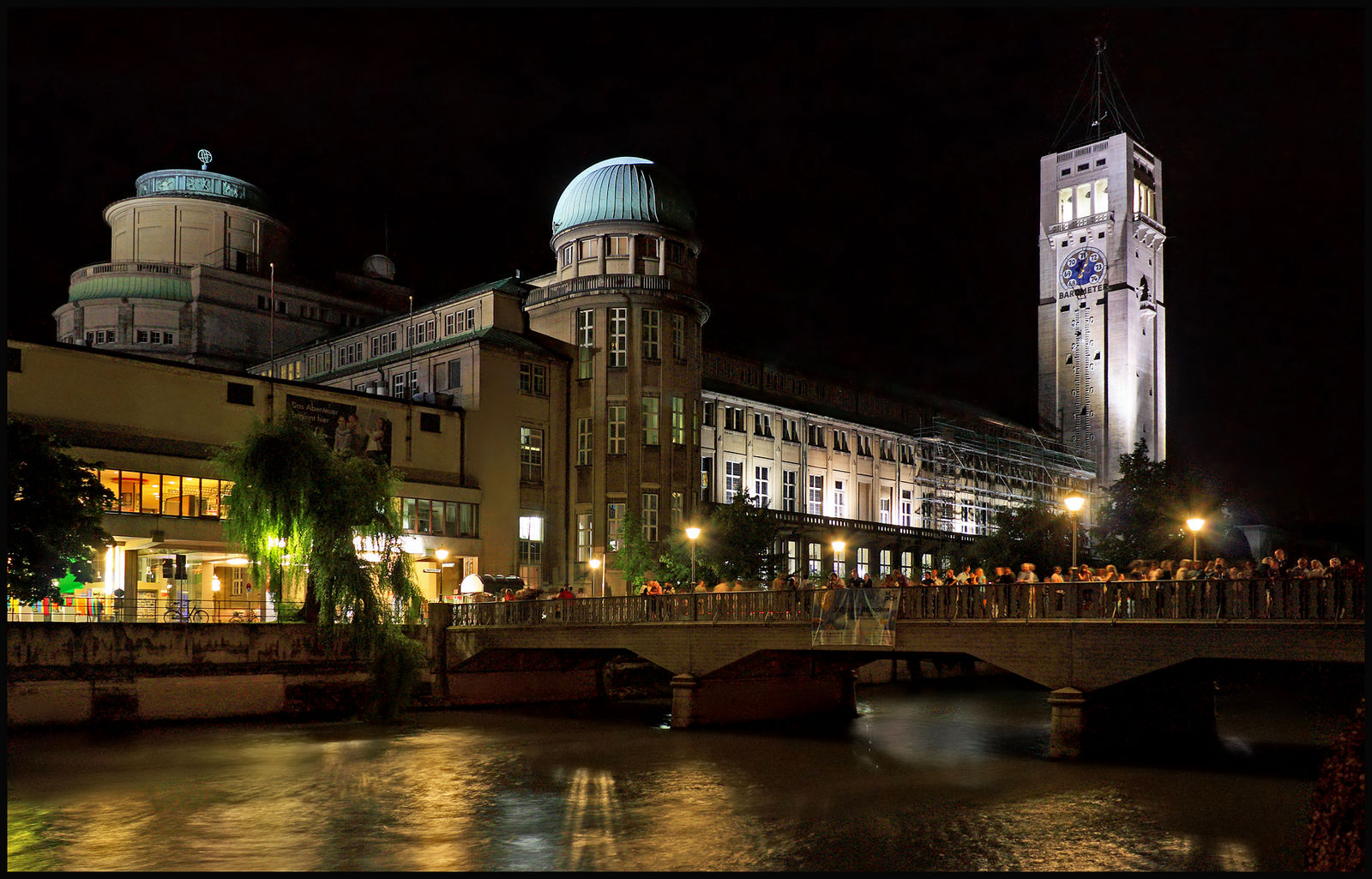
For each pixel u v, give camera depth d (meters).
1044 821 29.12
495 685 57.25
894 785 34.66
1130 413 127.12
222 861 26.19
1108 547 85.06
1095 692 36.12
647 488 74.75
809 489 96.62
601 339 76.06
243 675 50.09
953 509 108.00
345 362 85.12
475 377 72.19
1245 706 58.97
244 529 51.03
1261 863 24.86
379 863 25.97
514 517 73.31
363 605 50.72
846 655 48.03
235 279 92.00
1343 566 33.09
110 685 46.62
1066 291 131.62
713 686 47.72
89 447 55.94
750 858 25.91
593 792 34.16
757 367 94.69
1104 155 130.75
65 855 26.80
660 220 78.12
